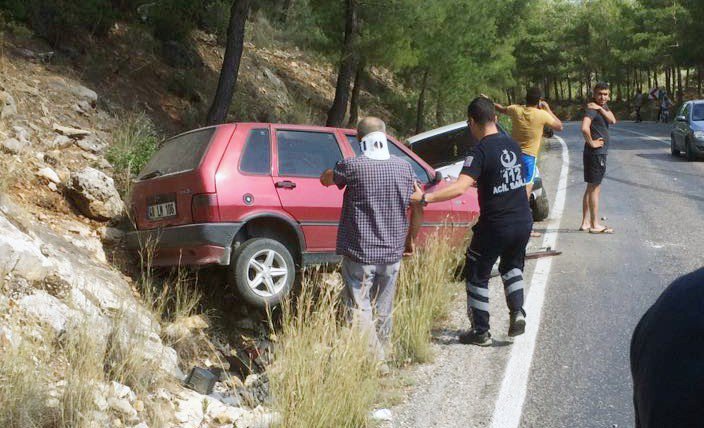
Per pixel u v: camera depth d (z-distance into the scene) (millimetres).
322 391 4613
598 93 10305
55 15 11820
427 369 5707
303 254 7086
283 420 4512
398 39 16281
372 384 5008
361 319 5375
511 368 5637
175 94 13562
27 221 6457
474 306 6137
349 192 5637
